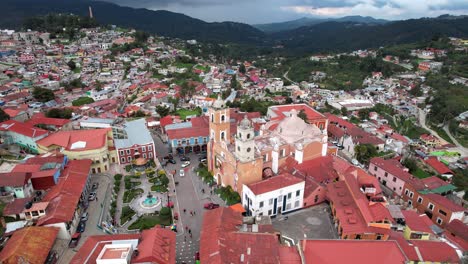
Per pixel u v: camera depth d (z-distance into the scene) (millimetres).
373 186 87000
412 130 181625
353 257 57750
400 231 74688
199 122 134625
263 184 81250
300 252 59781
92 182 98812
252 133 84812
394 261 56812
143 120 135875
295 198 84562
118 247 58875
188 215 83312
